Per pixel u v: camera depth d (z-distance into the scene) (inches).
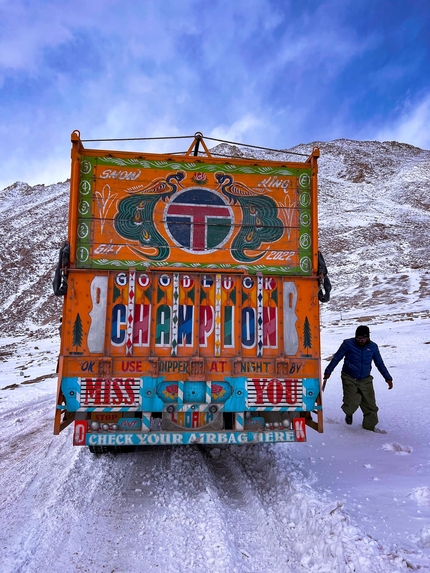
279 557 134.2
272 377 198.1
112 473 214.8
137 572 128.1
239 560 133.3
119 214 202.5
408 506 154.6
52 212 5546.3
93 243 199.2
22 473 223.8
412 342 757.9
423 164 7091.5
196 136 239.3
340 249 3580.2
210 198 209.3
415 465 200.4
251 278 204.4
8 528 158.6
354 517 143.9
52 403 447.2
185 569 128.6
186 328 196.9
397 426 274.2
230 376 196.1
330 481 185.6
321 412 199.0
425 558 116.3
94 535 151.0
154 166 207.5
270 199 213.3
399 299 1945.1
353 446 241.1
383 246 3548.2
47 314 2898.6
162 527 155.0
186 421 194.2
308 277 206.4
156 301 197.0
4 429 343.6
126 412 195.8
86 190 202.5
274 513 162.6
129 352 191.0
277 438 192.5
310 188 215.5
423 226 4136.3
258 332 200.5
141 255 201.0
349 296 2222.0
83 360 189.2
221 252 206.2
